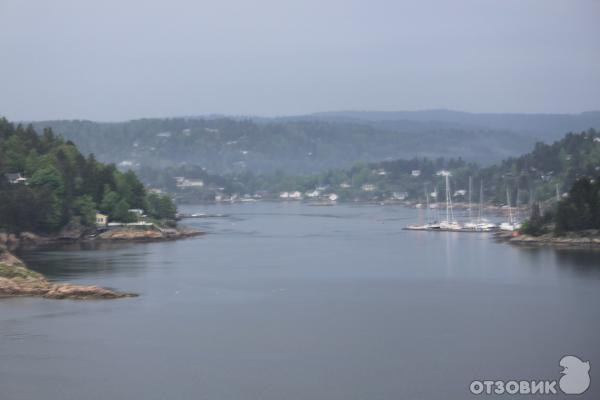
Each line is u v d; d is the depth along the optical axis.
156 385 160.00
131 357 175.75
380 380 162.12
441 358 175.00
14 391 157.12
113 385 160.12
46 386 159.50
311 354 177.75
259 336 191.50
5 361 173.00
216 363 172.00
